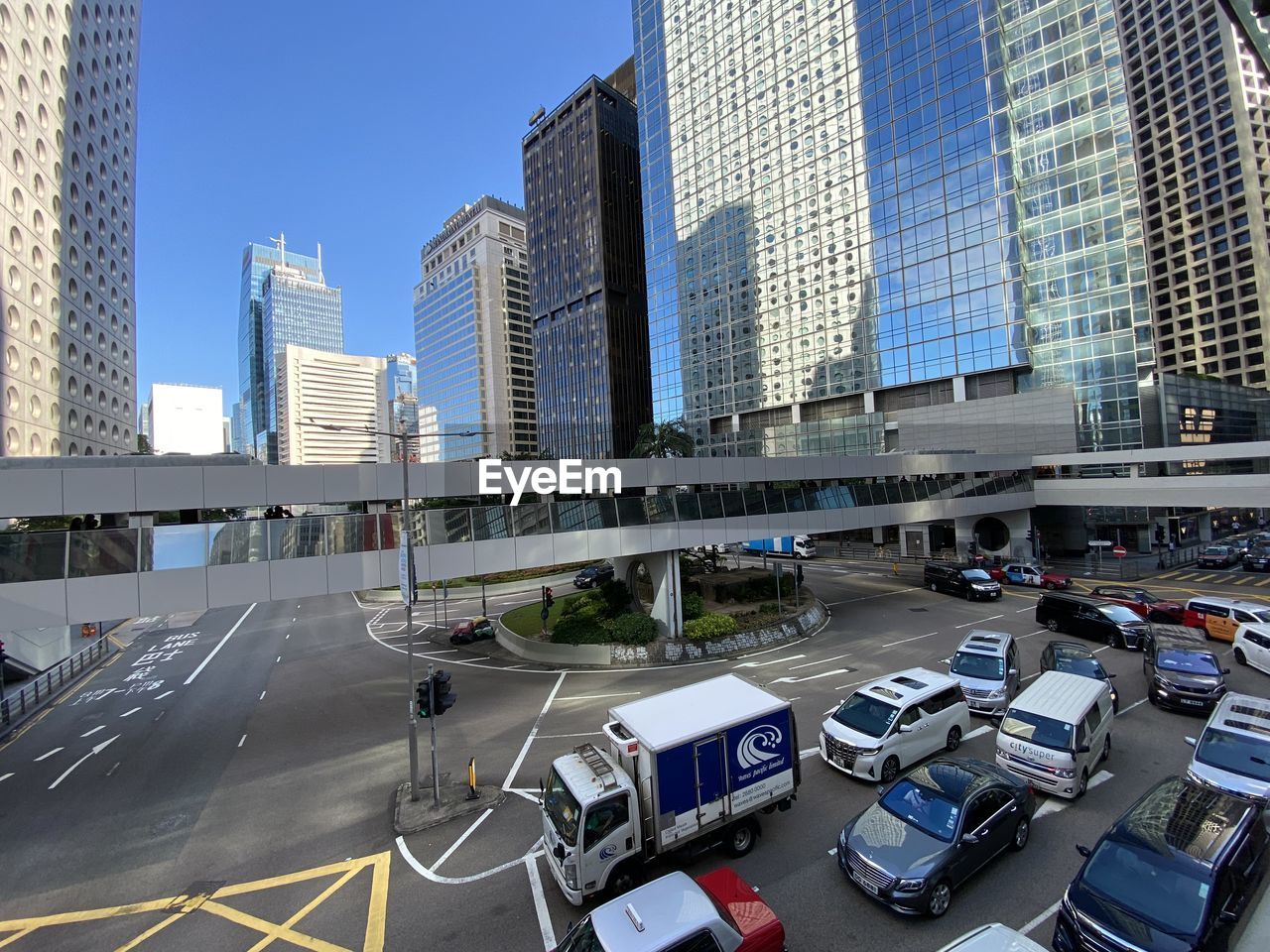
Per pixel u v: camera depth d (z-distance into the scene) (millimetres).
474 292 155750
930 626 28250
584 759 10703
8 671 27953
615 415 118250
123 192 69500
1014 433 53531
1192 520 55875
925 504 37281
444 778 15195
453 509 20828
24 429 44312
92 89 59969
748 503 28359
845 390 67688
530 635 29000
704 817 10516
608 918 7477
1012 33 54281
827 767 14258
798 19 72312
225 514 22828
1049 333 52219
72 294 54625
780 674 22016
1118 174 48406
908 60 61125
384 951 9250
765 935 7863
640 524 24875
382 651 31125
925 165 59938
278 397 196875
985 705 16578
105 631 39375
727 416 82875
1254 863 8680
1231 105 88188
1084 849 8898
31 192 46469
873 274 64812
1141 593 27844
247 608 46781
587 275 121562
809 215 71625
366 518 19172
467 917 9953
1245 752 11508
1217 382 55312
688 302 88562
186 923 10188
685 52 88250
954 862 9281
